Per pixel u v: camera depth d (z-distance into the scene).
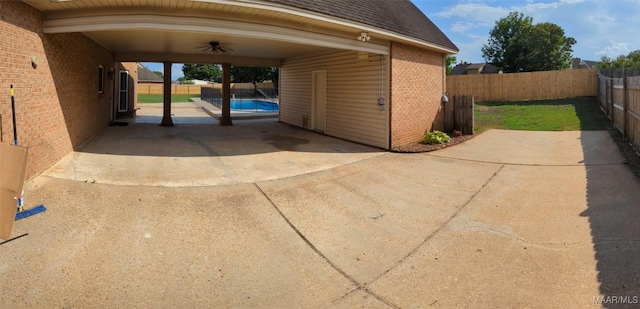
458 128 12.48
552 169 7.48
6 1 5.19
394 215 5.25
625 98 9.30
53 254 3.77
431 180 6.99
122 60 13.30
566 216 5.01
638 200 5.35
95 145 8.98
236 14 7.09
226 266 3.78
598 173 6.91
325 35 8.38
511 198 5.88
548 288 3.35
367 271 3.77
